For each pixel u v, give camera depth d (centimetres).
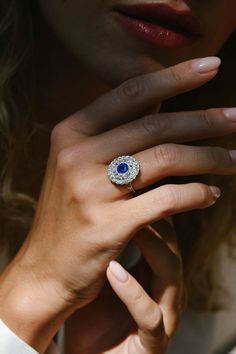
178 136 40
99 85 50
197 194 40
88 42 43
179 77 40
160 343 43
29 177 51
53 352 47
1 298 43
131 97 40
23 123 49
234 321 69
